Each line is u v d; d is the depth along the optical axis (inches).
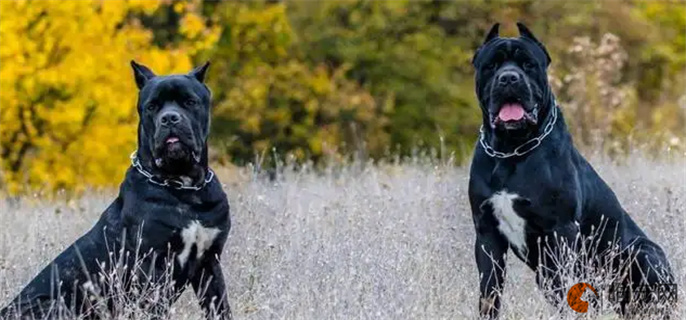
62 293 378.3
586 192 394.9
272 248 435.2
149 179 378.0
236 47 1306.6
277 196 561.6
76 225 515.8
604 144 910.4
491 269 388.2
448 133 1326.3
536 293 406.9
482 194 386.6
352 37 1354.6
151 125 379.2
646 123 1414.9
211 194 379.6
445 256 441.1
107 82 900.0
